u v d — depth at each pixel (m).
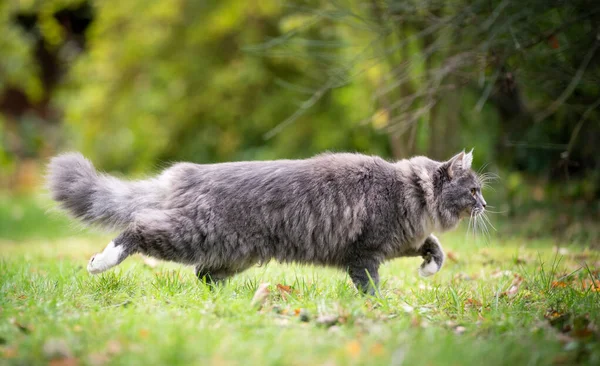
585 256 13.49
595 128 18.16
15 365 6.03
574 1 12.56
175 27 26.30
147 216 9.16
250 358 6.05
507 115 21.89
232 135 26.48
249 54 25.17
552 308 8.57
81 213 9.66
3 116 35.81
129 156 28.58
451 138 20.61
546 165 20.88
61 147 35.12
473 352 6.39
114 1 26.50
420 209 9.77
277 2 23.95
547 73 13.72
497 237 16.47
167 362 5.91
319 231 9.40
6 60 27.88
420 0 13.42
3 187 31.47
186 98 26.66
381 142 25.17
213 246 9.21
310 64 24.81
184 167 9.61
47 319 7.40
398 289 10.20
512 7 12.75
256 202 9.28
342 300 8.09
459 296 9.19
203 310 7.71
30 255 14.64
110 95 27.27
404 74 15.66
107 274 9.77
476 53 12.70
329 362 5.98
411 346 6.46
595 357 6.43
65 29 32.75
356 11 18.00
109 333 6.78
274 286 9.59
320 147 25.09
